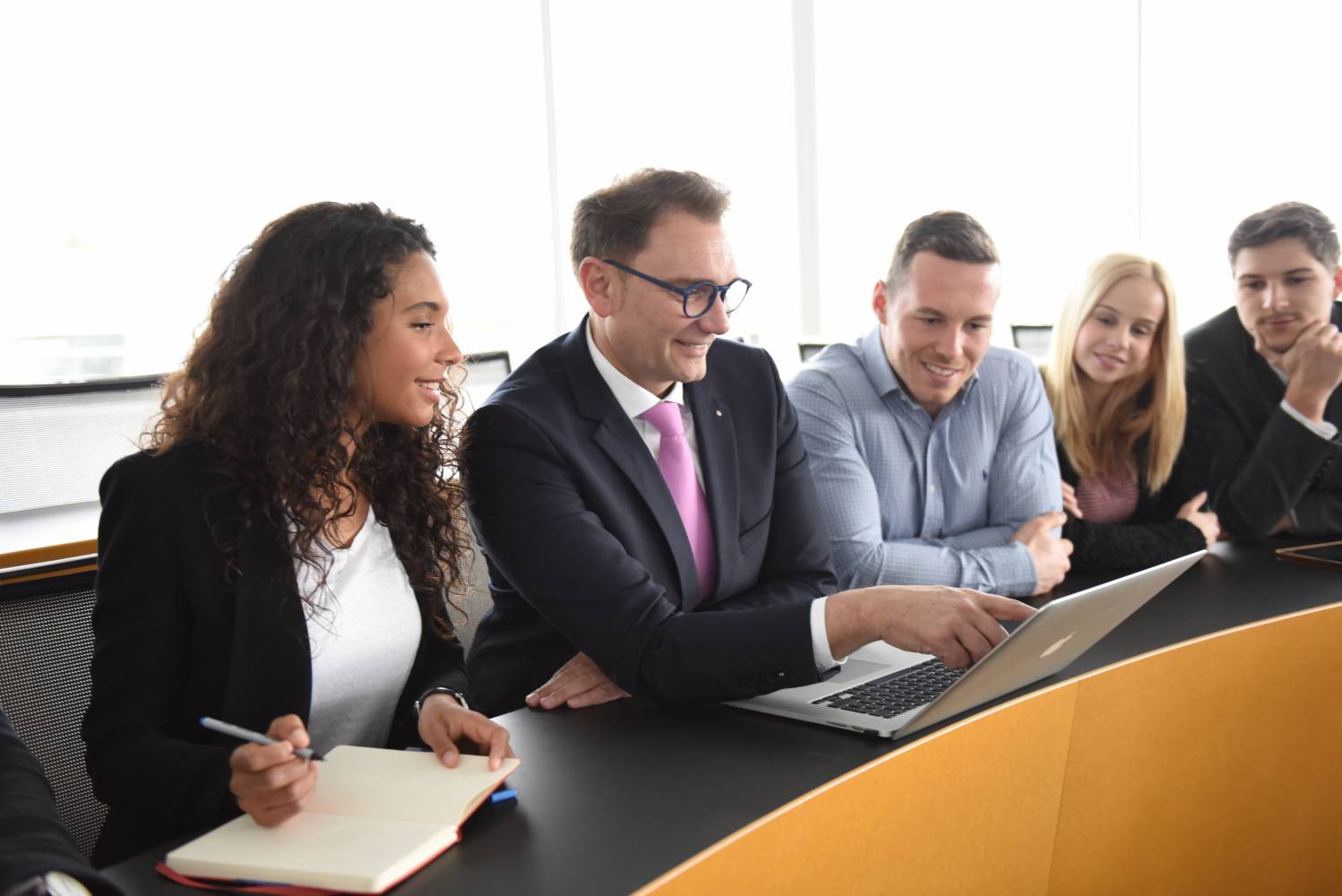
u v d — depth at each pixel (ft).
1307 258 7.36
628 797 3.65
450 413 5.08
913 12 15.44
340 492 4.65
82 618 4.50
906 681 4.64
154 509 4.23
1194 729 5.08
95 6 13.38
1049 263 15.85
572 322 15.57
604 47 15.43
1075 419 7.49
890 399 7.04
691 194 5.22
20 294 13.29
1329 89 14.37
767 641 4.40
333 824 3.35
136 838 4.03
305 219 4.51
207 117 14.03
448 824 3.34
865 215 15.70
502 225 15.30
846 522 6.73
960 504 7.17
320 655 4.49
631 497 5.34
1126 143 15.51
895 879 3.91
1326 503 7.33
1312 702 5.56
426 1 14.88
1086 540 6.93
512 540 5.05
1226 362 7.68
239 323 4.42
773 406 5.98
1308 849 5.69
